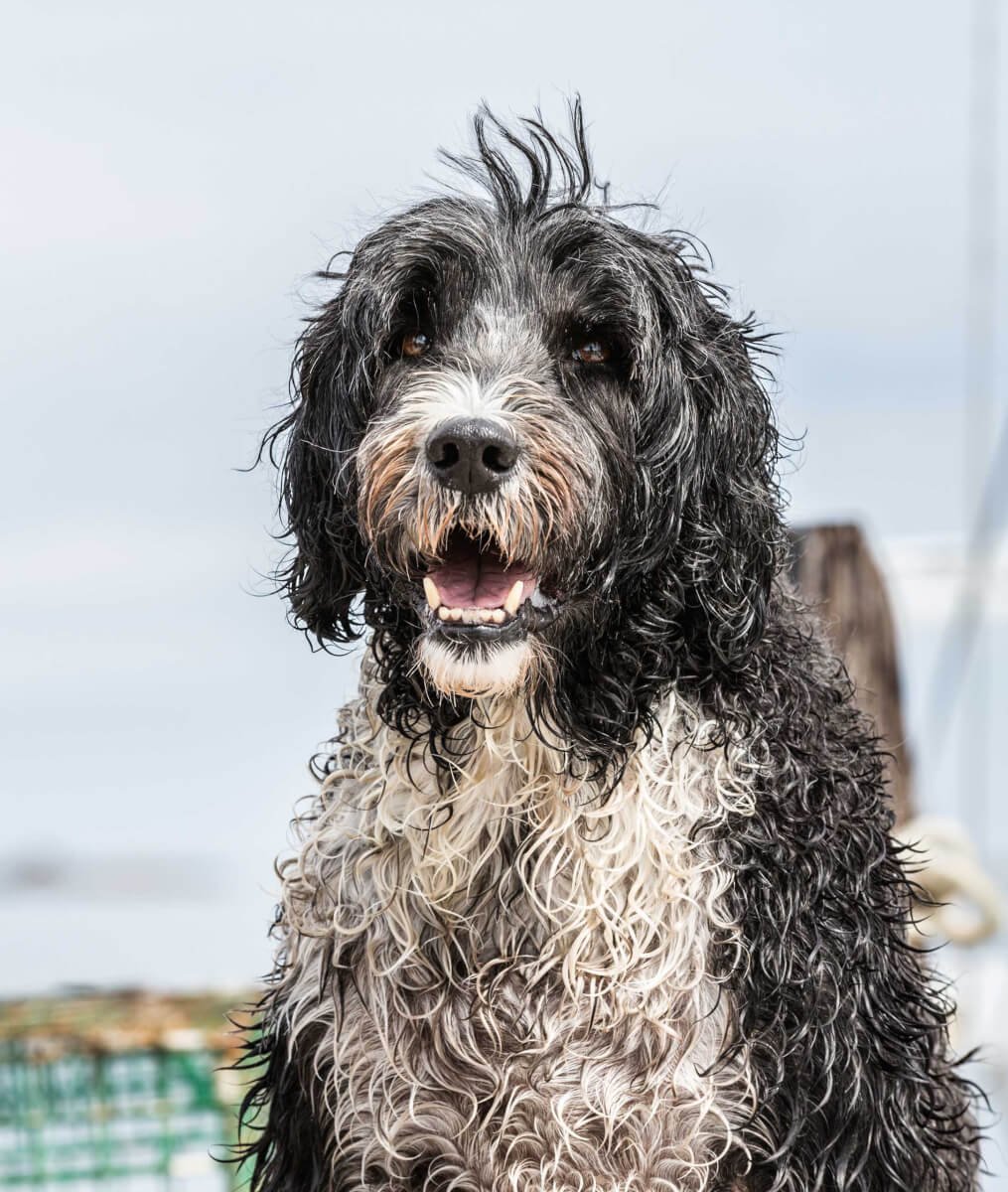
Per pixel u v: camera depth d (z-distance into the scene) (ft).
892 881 15.58
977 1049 17.16
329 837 15.40
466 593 14.47
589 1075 14.69
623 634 14.89
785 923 14.70
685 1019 14.69
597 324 15.08
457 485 14.06
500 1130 14.69
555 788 14.84
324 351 15.87
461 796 14.87
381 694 15.17
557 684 14.83
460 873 14.89
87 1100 21.67
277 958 16.19
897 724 22.33
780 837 14.85
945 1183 15.89
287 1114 15.55
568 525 14.44
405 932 14.87
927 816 25.91
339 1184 15.19
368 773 15.24
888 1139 14.76
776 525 15.66
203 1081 21.79
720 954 14.78
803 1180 14.47
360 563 15.46
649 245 15.51
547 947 14.76
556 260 15.07
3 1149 21.57
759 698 15.23
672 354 15.08
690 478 15.03
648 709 14.94
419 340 15.43
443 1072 14.82
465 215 15.26
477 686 14.32
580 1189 14.71
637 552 14.89
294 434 16.05
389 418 14.62
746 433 15.48
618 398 15.12
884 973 15.03
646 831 14.80
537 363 14.84
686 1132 14.66
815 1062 14.56
